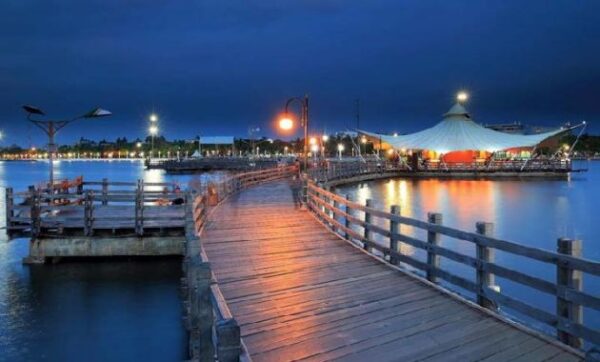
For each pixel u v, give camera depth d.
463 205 33.06
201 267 5.68
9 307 12.40
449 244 18.47
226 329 3.76
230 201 21.02
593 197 37.69
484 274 7.06
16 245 19.97
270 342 6.00
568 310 5.64
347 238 12.59
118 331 10.94
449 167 60.22
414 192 42.25
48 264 15.77
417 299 7.52
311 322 6.64
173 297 13.03
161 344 10.30
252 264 9.84
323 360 5.50
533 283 6.09
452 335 6.09
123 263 15.85
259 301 7.54
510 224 25.39
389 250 9.91
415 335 6.12
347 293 7.89
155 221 16.17
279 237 12.69
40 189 17.88
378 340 6.00
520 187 47.09
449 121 67.69
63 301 12.77
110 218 16.12
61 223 15.96
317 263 9.91
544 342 5.75
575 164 122.12
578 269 5.43
